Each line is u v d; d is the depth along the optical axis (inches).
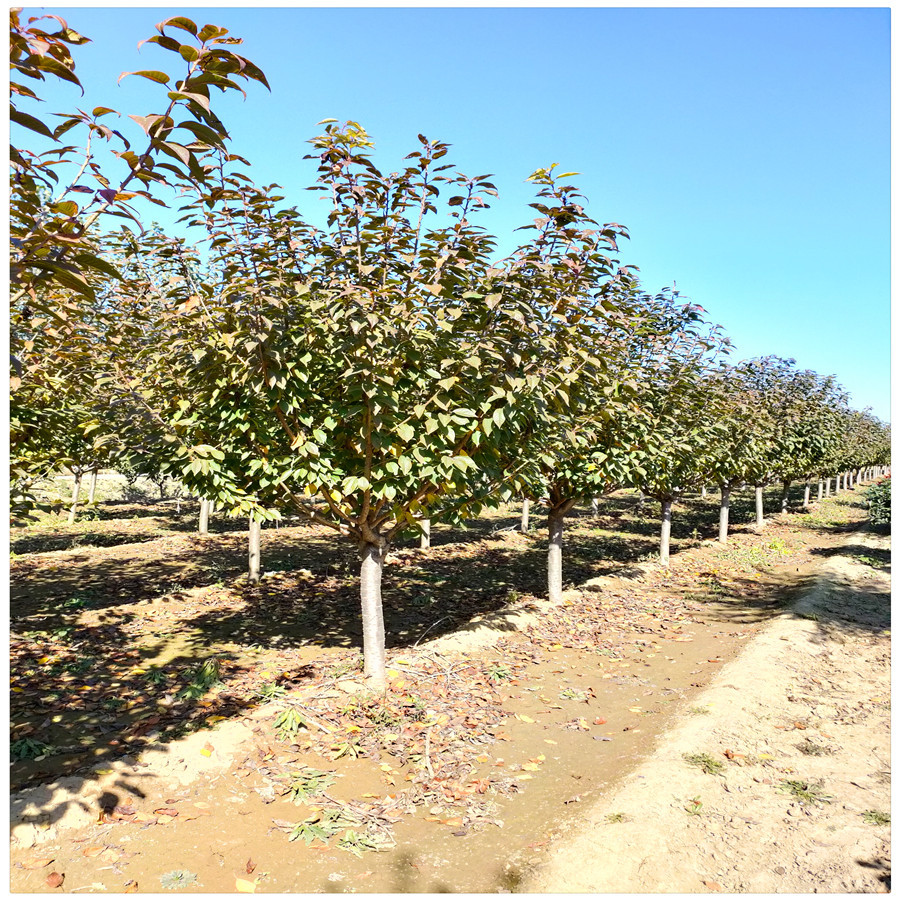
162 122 82.2
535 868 128.4
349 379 187.0
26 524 191.0
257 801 149.7
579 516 830.5
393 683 222.8
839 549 583.5
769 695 223.6
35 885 116.3
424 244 186.5
